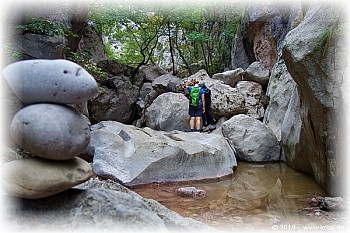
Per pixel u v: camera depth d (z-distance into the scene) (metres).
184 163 6.44
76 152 1.90
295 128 6.76
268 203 4.97
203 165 6.61
